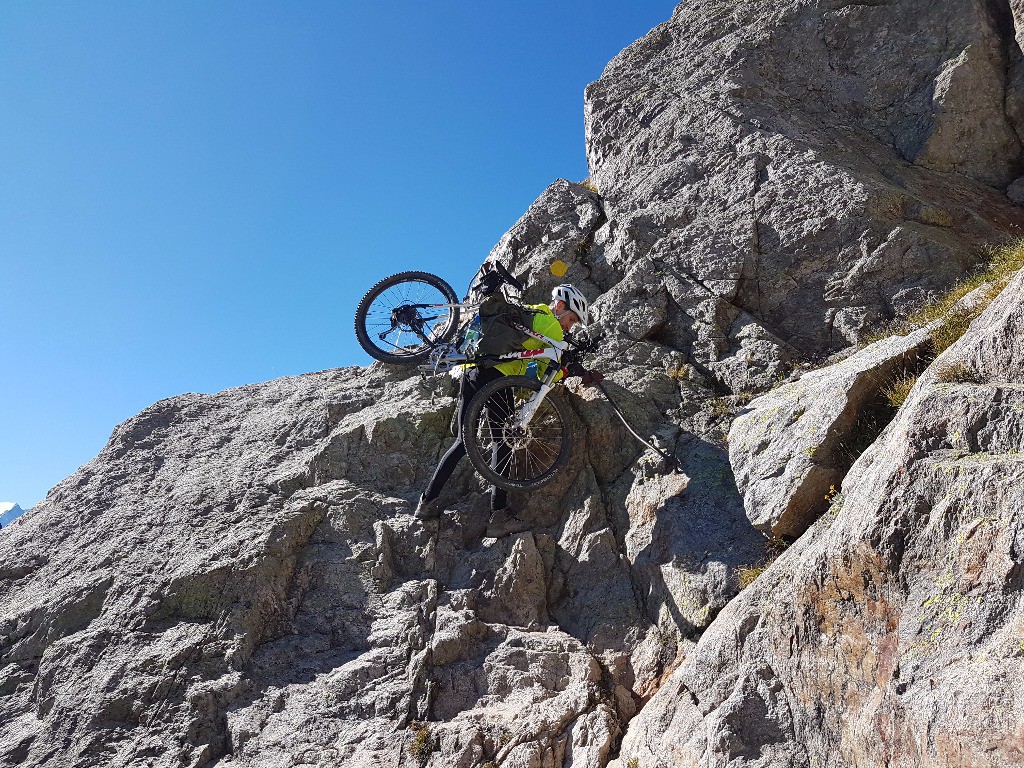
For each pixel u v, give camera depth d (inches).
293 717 192.1
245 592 216.5
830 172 285.1
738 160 309.3
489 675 194.2
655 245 301.9
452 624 204.7
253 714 194.1
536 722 179.5
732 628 161.5
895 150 323.9
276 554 225.9
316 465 256.8
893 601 129.9
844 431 185.9
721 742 146.2
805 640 144.8
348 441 260.4
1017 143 313.3
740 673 154.9
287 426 283.6
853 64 344.5
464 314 293.3
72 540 259.0
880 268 259.9
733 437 213.8
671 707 163.6
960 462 129.3
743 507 207.3
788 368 249.8
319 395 298.0
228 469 270.8
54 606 228.8
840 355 245.9
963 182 308.7
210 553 228.1
